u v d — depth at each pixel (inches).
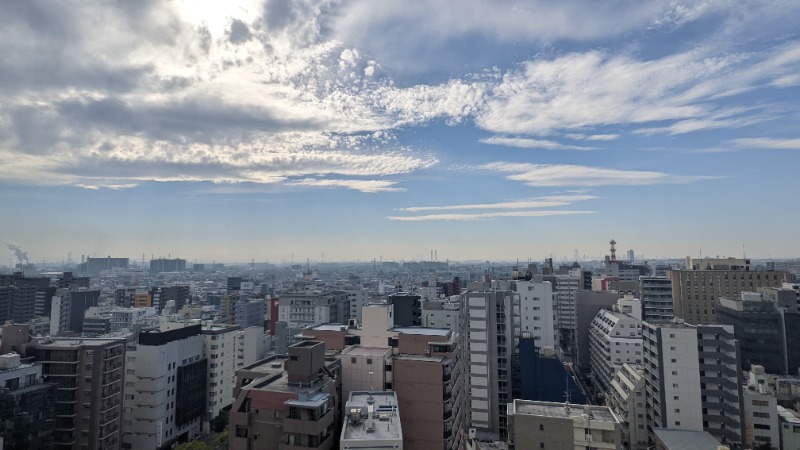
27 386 3415.4
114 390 4104.3
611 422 2891.2
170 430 4825.3
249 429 2615.7
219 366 5575.8
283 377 2947.8
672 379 4557.1
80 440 3836.1
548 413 3110.2
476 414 5068.9
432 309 6205.7
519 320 6382.9
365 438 2377.0
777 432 4407.0
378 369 3186.5
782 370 6614.2
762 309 6860.2
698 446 3902.6
